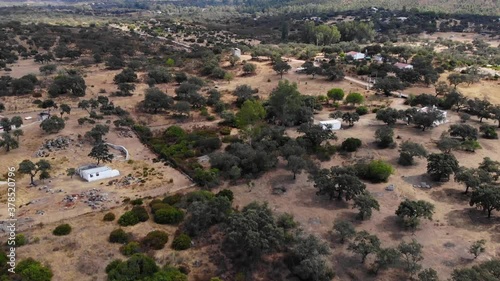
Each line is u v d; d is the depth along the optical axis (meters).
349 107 123.12
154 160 88.50
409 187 77.12
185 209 68.25
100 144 86.69
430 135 100.81
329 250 56.66
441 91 131.50
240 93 129.75
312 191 75.81
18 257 54.69
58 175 80.00
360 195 69.75
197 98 124.38
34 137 97.50
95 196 71.62
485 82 145.75
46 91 135.62
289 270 56.44
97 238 59.72
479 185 71.69
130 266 52.31
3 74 153.75
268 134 94.81
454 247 60.22
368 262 57.41
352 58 173.12
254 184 78.31
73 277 52.16
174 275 52.03
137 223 64.12
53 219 64.19
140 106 124.38
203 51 186.00
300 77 153.25
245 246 56.44
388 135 93.12
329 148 91.69
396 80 135.38
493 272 52.41
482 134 102.38
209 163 86.50
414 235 63.09
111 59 169.38
